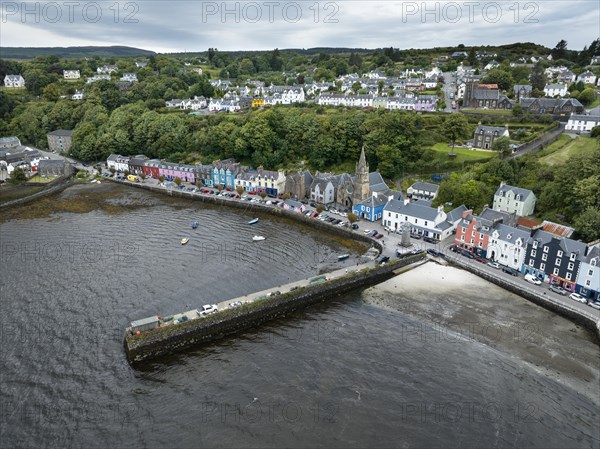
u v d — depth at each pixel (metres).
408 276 94.56
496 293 87.19
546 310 81.12
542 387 62.28
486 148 157.88
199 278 91.88
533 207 115.38
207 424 55.66
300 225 124.06
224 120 198.88
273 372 65.25
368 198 125.44
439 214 110.38
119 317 77.94
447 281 92.12
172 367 67.06
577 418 57.16
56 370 65.06
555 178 110.75
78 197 154.50
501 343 71.88
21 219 130.25
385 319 79.00
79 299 83.62
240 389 61.75
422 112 193.75
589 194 100.88
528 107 183.88
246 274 93.69
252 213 135.12
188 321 73.19
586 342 72.06
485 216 105.62
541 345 71.38
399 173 152.75
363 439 53.44
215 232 118.56
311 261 100.19
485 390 61.56
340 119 170.38
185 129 194.38
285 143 174.00
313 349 70.69
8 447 52.41
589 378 64.12
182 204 145.88
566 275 84.69
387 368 65.88
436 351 69.81
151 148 195.88
